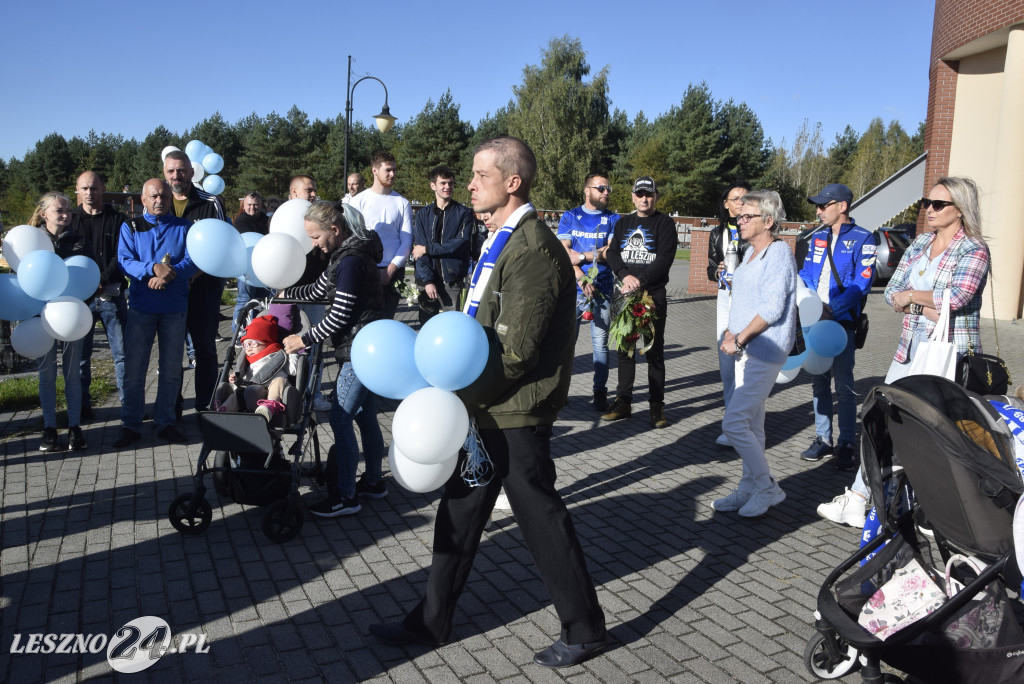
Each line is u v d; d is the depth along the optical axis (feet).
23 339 16.79
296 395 14.69
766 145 209.46
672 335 41.93
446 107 214.28
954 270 13.60
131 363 19.15
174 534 14.33
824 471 19.21
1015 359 35.42
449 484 10.55
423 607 10.77
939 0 51.62
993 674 8.75
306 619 11.53
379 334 9.91
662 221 22.34
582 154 188.24
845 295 18.30
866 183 196.44
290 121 243.60
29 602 11.75
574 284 10.19
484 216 10.75
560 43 194.29
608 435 21.88
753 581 13.16
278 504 13.97
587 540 14.73
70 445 18.71
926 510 9.61
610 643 11.14
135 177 272.92
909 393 8.96
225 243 16.34
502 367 9.59
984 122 49.75
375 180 22.48
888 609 9.77
